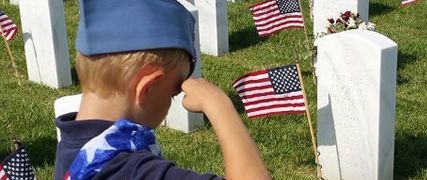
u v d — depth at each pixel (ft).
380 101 17.17
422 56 30.60
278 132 22.52
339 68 17.78
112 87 5.21
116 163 5.13
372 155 17.76
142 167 5.05
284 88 18.20
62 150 5.44
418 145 21.29
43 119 24.02
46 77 28.66
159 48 5.11
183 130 23.31
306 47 28.73
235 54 32.04
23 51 33.01
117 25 5.09
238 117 5.20
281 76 18.12
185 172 4.99
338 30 26.81
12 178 11.87
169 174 4.99
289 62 30.35
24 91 27.76
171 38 5.15
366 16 30.22
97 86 5.24
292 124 23.17
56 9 27.61
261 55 31.53
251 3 39.37
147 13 5.11
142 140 5.29
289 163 20.63
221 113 5.19
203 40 32.45
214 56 31.94
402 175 19.79
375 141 17.57
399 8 38.58
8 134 22.61
